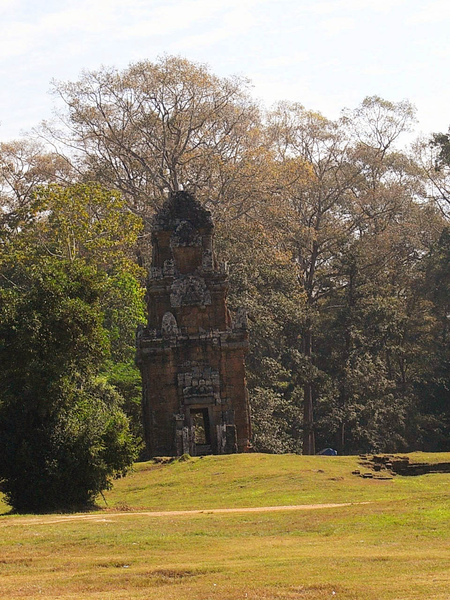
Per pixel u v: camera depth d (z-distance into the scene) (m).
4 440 29.66
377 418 69.81
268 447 62.06
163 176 77.31
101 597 14.17
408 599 13.34
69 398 30.97
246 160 76.81
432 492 29.20
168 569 16.20
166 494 32.97
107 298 58.50
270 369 66.62
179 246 51.72
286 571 15.73
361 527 20.84
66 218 58.28
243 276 70.00
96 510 29.17
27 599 14.15
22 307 31.19
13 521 24.48
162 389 49.12
